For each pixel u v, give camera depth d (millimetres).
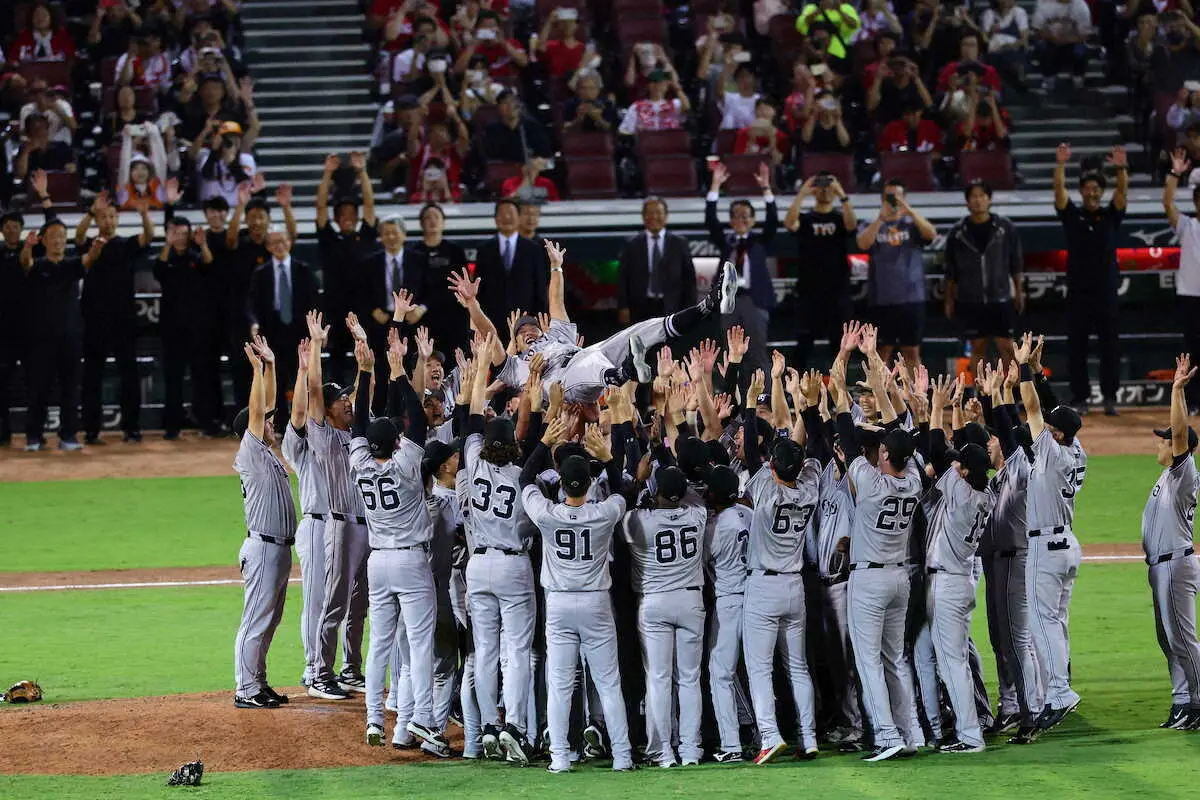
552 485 39625
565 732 38500
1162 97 102188
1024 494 41844
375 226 81500
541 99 103938
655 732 39125
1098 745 39875
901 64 99625
